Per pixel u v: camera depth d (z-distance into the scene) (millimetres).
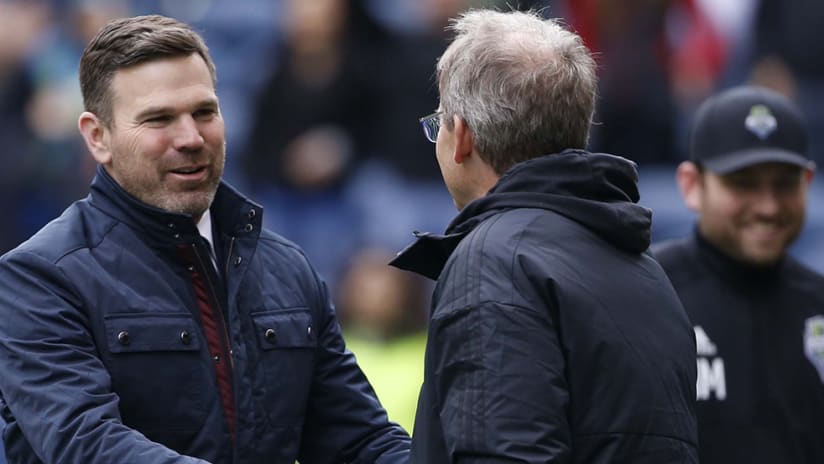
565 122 11141
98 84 11953
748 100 16172
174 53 11883
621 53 30484
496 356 10289
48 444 11273
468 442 10203
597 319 10602
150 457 11070
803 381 15531
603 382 10523
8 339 11578
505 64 11086
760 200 15719
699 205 16109
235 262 12344
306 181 30438
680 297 15805
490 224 10859
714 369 15531
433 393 10703
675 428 10695
